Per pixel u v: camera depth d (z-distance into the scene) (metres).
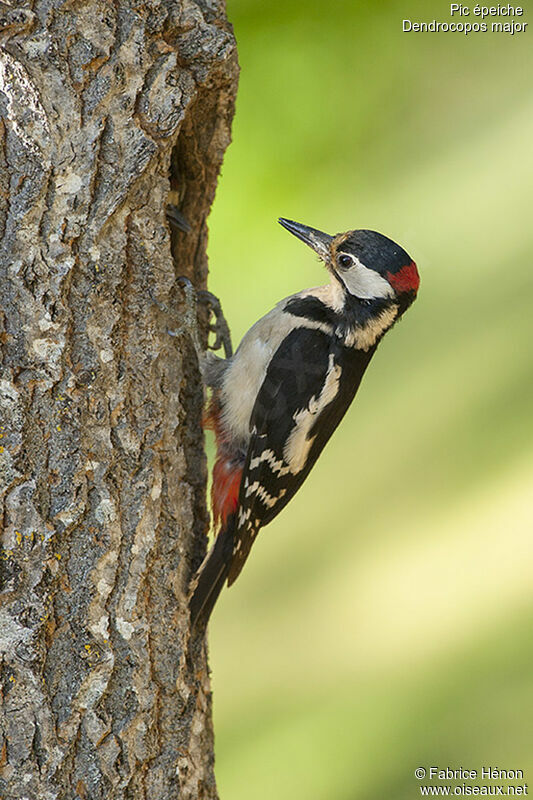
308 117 13.93
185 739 7.66
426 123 14.56
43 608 6.93
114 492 7.30
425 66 14.41
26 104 6.83
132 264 7.42
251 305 13.95
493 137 14.59
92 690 7.13
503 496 12.84
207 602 8.00
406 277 9.54
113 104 7.13
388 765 11.26
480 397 13.59
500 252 14.25
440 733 11.34
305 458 9.39
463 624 12.12
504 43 14.69
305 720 11.70
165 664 7.56
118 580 7.29
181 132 8.34
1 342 6.88
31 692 6.87
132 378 7.46
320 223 14.00
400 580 12.64
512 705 11.31
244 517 8.92
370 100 14.18
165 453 7.68
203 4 7.81
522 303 13.91
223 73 7.81
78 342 7.15
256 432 9.03
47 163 6.91
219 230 13.98
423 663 11.84
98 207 7.14
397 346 14.14
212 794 8.00
